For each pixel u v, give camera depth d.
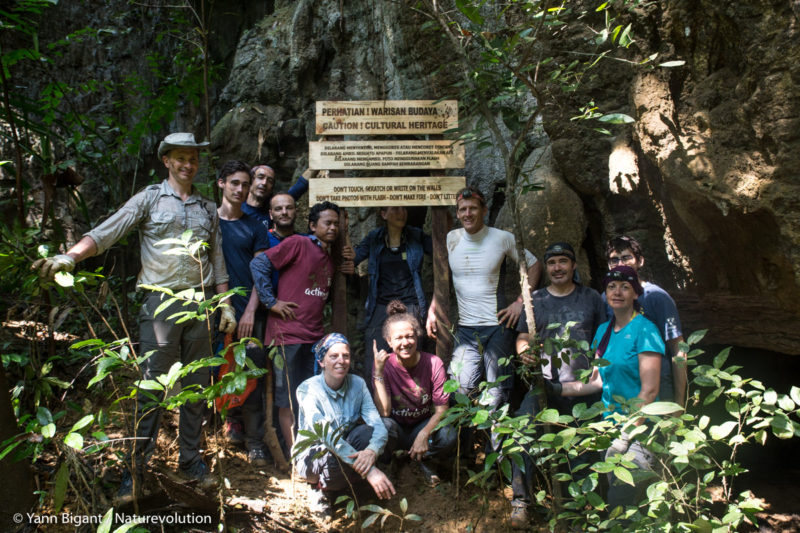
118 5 6.70
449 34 3.16
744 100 3.37
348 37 6.32
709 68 3.61
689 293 4.39
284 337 3.96
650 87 3.82
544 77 4.37
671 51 3.72
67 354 4.44
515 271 4.71
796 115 3.09
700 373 2.74
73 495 3.37
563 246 3.83
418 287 4.39
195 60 5.70
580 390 3.53
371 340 4.38
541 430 3.68
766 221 3.30
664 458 3.11
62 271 2.98
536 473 3.80
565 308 3.81
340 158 4.27
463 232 4.28
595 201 4.64
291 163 6.64
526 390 4.60
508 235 4.20
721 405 5.38
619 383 3.26
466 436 4.16
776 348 4.20
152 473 3.41
